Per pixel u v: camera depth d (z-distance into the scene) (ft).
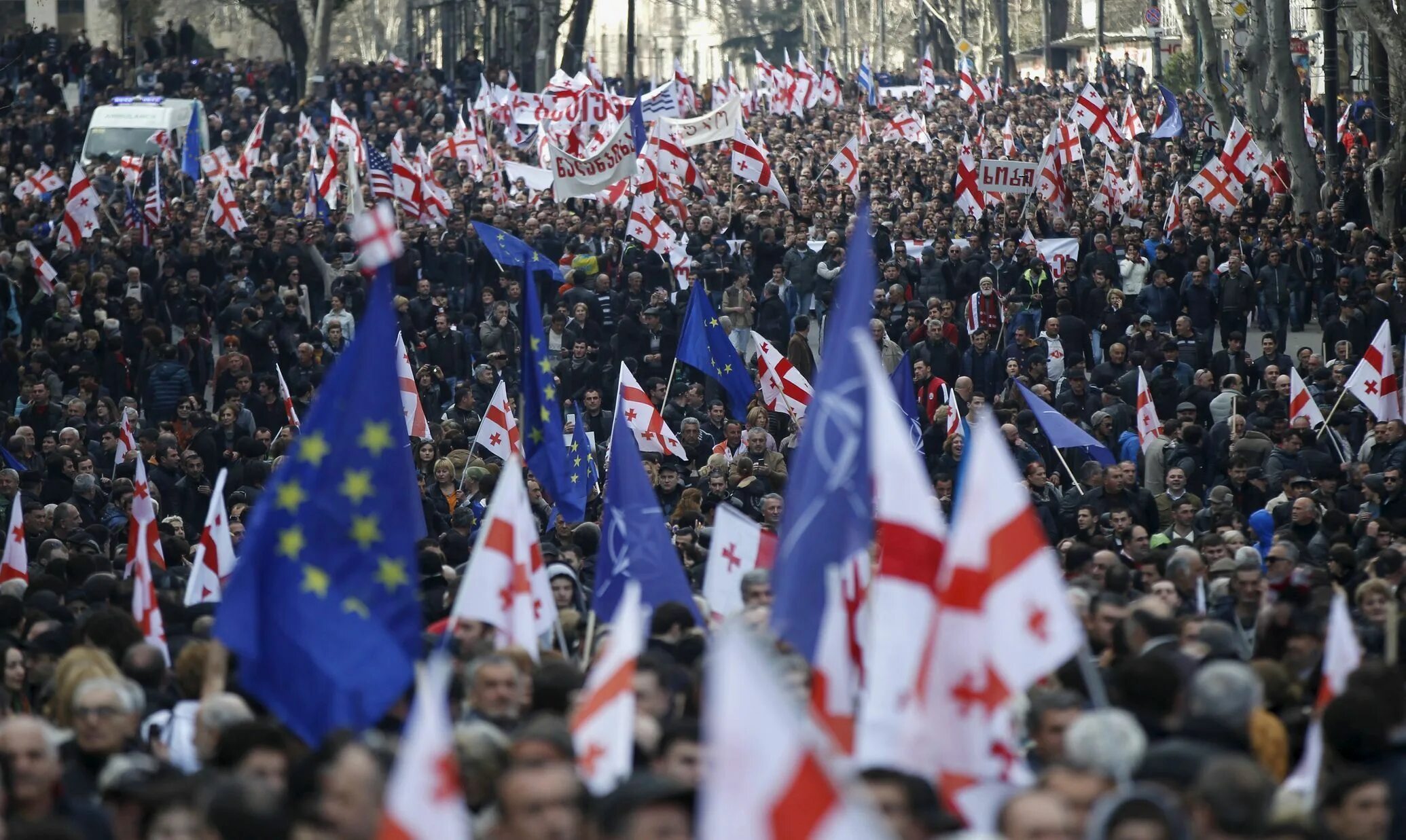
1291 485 108.17
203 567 75.61
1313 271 205.77
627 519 68.80
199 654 56.29
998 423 127.85
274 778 44.42
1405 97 227.20
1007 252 196.03
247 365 156.46
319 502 54.08
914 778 39.11
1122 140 329.52
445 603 73.36
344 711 52.19
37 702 62.44
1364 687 47.75
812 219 228.22
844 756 49.01
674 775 42.14
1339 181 242.78
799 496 51.67
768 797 27.84
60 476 119.75
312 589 53.52
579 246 203.10
